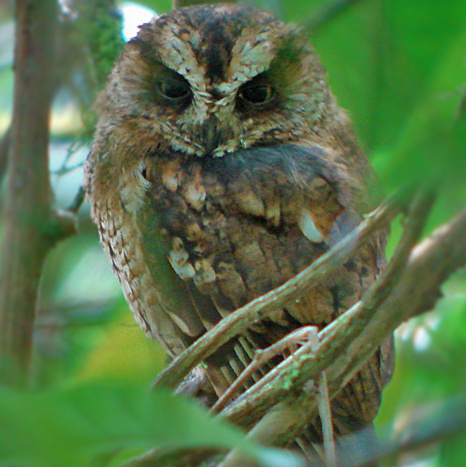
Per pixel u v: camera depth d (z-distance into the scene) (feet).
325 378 9.31
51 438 5.34
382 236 9.65
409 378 9.61
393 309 9.26
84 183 9.78
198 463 9.29
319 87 9.75
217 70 9.70
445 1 6.42
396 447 9.33
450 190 6.25
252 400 9.32
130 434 5.50
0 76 10.12
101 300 9.73
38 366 9.61
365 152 8.26
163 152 9.73
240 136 9.72
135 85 9.75
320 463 9.51
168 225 9.68
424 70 6.69
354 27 8.05
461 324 9.60
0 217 9.84
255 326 9.61
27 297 9.55
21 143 9.58
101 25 9.82
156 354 9.64
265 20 9.73
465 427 9.30
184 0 9.78
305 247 9.63
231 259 9.65
